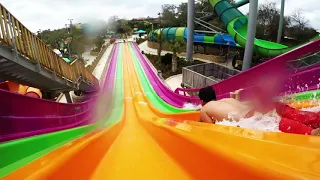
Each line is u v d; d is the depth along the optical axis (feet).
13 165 5.55
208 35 131.23
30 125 15.96
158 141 11.19
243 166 3.64
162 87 71.61
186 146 6.30
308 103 11.37
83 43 159.43
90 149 7.52
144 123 24.06
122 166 7.45
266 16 134.51
